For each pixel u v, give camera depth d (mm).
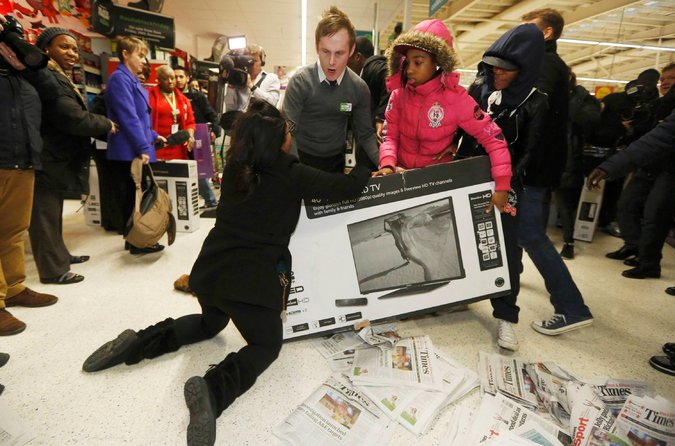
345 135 2135
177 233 3336
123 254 2742
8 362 1449
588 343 1747
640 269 2631
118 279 2289
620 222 3000
